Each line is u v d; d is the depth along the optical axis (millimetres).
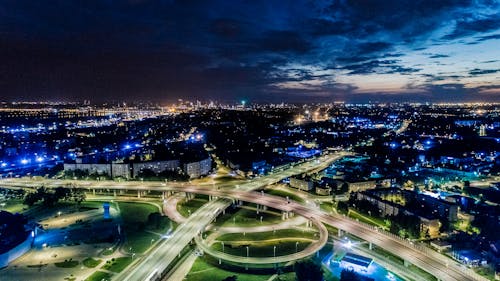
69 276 194625
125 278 190625
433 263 195750
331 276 197750
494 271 191375
